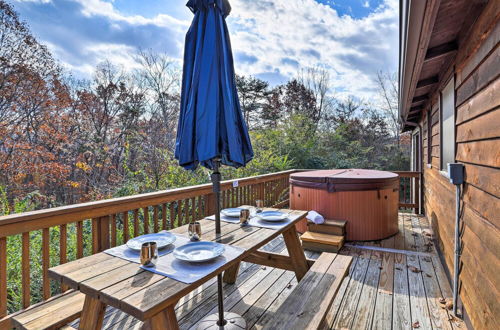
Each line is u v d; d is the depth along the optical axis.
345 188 4.19
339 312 2.38
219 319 2.12
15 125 10.31
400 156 15.42
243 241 1.98
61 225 2.20
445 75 3.21
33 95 10.72
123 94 12.56
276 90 19.98
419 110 5.97
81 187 11.27
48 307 1.96
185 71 2.12
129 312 1.19
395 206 4.48
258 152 8.46
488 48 1.75
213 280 2.96
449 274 2.91
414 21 1.78
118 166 11.56
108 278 1.43
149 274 1.47
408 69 2.73
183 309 2.44
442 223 3.37
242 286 2.83
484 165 1.83
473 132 2.06
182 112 2.12
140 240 1.95
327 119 18.41
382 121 17.61
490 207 1.72
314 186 4.40
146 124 12.07
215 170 2.15
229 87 2.07
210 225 2.41
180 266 1.56
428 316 2.31
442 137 3.52
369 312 2.37
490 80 1.71
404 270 3.18
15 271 2.64
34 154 10.51
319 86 19.56
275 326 1.59
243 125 2.21
